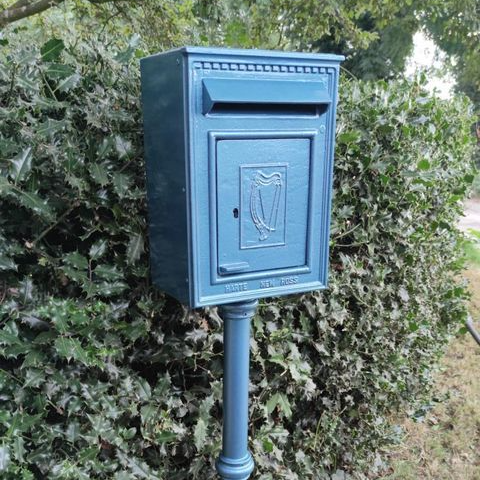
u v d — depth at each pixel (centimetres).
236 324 177
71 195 168
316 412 259
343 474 271
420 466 303
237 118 158
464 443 322
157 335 195
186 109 150
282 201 171
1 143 151
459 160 338
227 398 184
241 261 169
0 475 160
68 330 168
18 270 171
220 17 461
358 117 241
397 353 283
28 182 158
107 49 185
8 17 381
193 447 208
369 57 1465
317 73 169
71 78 163
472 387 380
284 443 243
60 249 173
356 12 755
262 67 159
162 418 196
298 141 170
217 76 153
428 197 296
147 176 178
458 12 915
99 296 182
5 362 171
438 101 304
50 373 167
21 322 164
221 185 160
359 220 252
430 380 340
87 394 174
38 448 169
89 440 173
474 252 675
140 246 182
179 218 162
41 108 162
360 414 275
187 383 218
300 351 246
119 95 178
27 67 159
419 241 289
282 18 625
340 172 236
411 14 1088
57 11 456
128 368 192
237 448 189
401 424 340
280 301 228
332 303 242
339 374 255
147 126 173
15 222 165
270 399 228
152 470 192
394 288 277
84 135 172
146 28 445
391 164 249
